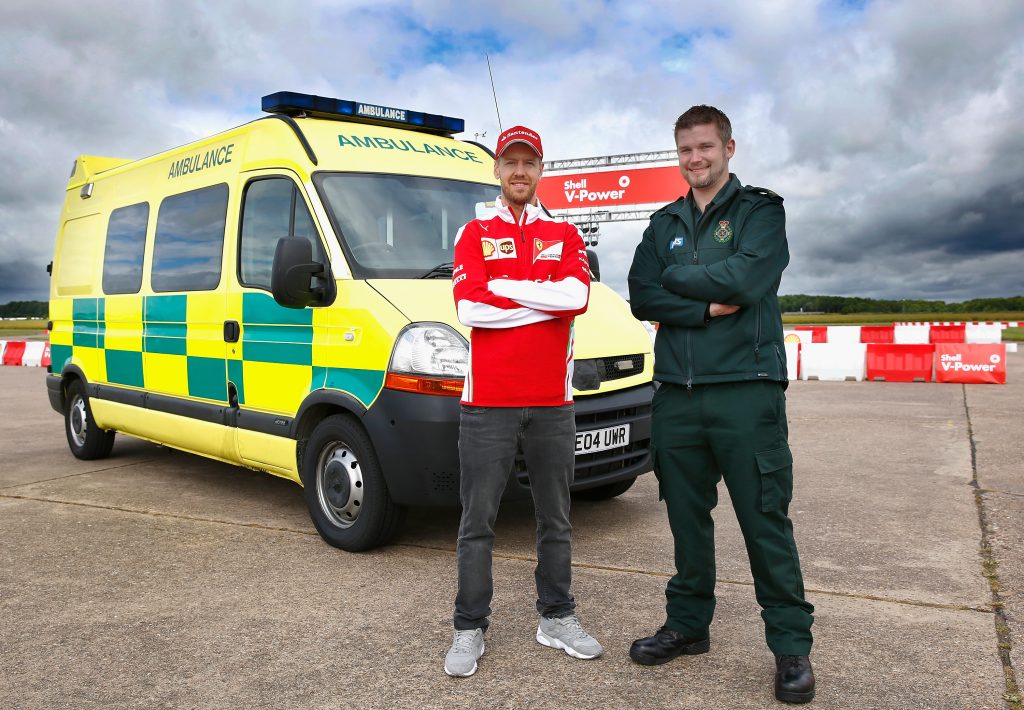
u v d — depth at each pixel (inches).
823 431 302.8
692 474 110.1
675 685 107.3
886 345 488.4
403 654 117.5
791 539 106.0
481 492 113.3
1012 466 232.8
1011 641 118.0
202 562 160.1
